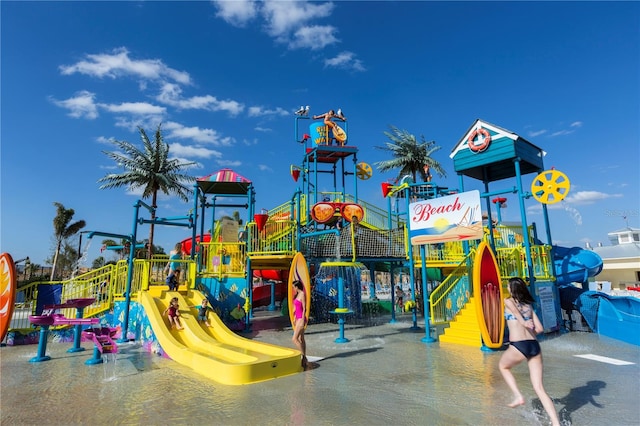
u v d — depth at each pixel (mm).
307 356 9609
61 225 38000
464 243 15219
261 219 14727
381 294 40125
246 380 7148
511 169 15641
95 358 9086
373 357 9414
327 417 5324
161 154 33125
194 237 15438
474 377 7402
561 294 14883
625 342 11297
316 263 14906
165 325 10688
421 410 5562
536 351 5184
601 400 5918
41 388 6930
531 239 14883
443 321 12445
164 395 6426
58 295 13242
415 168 35938
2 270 11617
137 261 13234
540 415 5312
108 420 5324
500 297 10367
